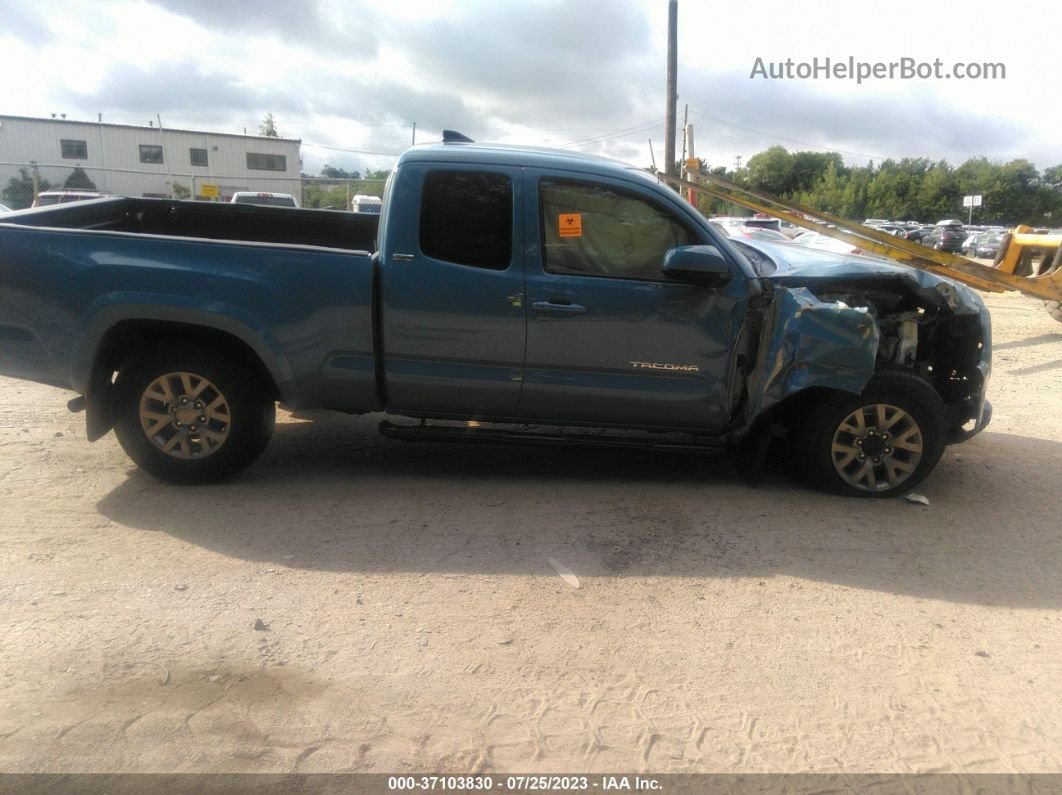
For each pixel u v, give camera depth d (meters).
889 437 5.14
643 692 3.22
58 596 3.79
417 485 5.29
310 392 4.97
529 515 4.86
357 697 3.14
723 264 4.72
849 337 4.74
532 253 4.84
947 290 5.16
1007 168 82.75
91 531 4.47
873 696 3.25
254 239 6.60
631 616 3.77
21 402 6.90
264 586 3.94
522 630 3.62
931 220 81.25
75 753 2.80
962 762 2.89
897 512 5.07
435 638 3.54
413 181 4.83
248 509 4.82
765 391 4.89
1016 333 12.28
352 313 4.84
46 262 4.74
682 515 4.91
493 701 3.14
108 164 37.62
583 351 4.90
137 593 3.84
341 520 4.71
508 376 4.96
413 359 4.92
